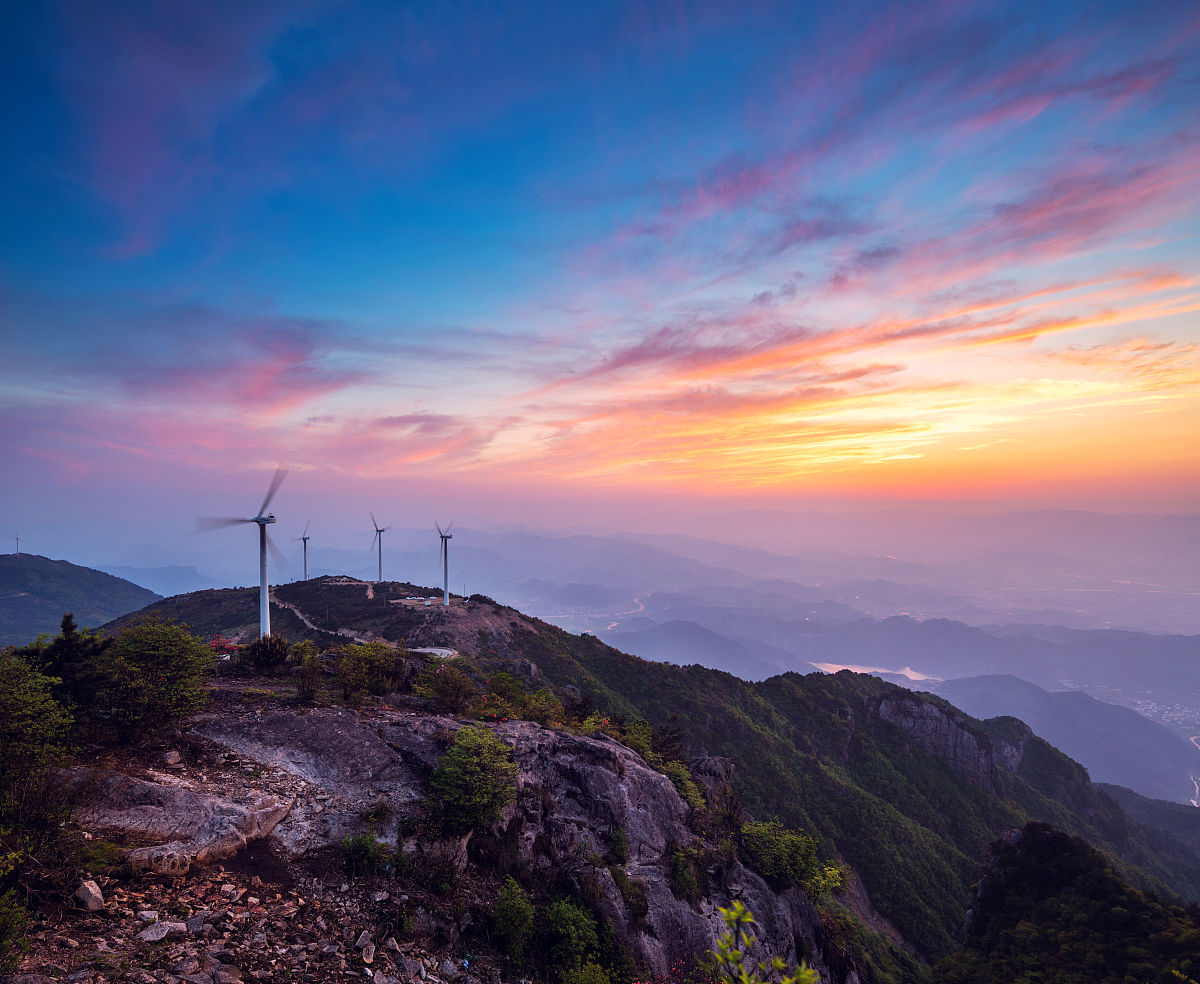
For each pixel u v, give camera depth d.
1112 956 41.72
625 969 17.52
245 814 14.40
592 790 23.56
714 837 27.52
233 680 24.80
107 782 13.67
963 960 49.25
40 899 10.00
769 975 23.12
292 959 11.27
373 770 18.53
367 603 106.62
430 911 14.68
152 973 9.42
